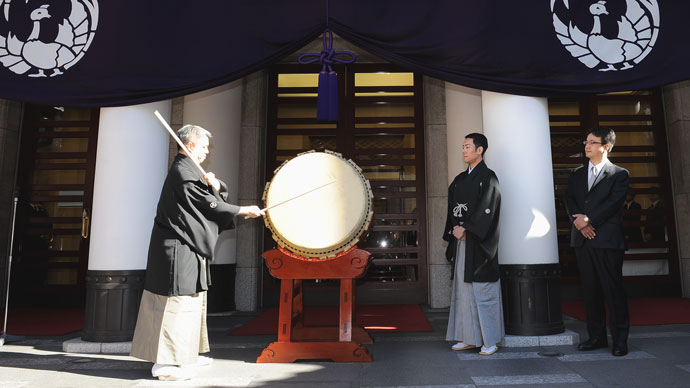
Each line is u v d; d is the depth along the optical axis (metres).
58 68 3.28
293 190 2.75
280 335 2.80
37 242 5.98
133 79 3.31
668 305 5.14
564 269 6.01
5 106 5.98
